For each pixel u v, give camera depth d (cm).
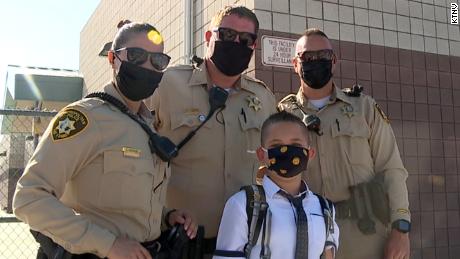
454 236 575
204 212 256
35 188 183
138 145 206
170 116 263
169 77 271
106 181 198
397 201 282
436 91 586
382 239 287
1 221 459
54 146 190
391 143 299
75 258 191
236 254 221
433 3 597
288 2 500
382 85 550
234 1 509
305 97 306
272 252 222
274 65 485
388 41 560
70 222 183
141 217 205
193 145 259
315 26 514
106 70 980
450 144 588
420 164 566
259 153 243
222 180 259
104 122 201
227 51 258
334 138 294
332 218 241
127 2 850
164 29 678
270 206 229
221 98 263
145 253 191
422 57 581
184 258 221
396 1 570
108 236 187
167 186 245
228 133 263
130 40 216
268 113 287
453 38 606
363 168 295
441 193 575
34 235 203
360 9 545
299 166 232
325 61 290
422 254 556
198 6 577
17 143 1122
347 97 305
